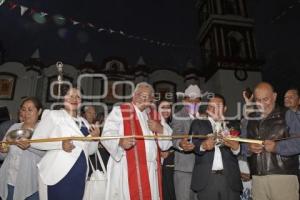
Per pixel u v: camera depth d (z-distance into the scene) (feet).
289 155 11.66
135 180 12.49
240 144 13.87
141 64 80.43
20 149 12.31
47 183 11.07
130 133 12.99
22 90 74.43
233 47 83.46
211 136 12.98
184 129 15.46
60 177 11.16
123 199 12.39
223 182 12.90
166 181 16.93
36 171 12.36
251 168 12.92
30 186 12.07
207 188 12.94
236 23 85.66
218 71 77.82
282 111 12.76
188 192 15.35
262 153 12.30
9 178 12.14
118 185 12.58
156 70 81.66
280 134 12.17
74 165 11.52
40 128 11.84
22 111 13.12
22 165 12.07
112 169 12.86
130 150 12.87
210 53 83.46
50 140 11.27
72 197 11.19
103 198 12.78
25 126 13.11
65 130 11.82
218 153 13.30
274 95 13.07
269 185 11.98
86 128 12.78
